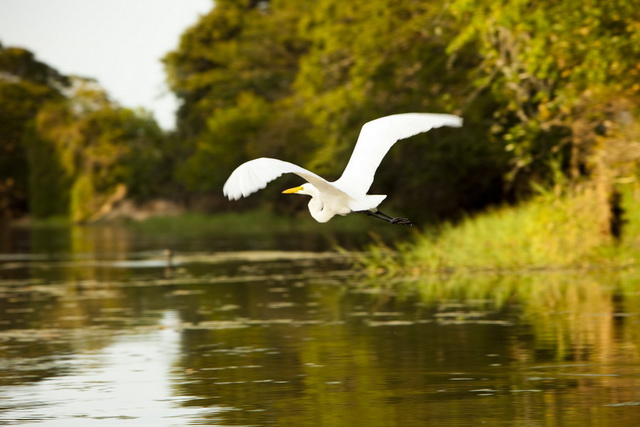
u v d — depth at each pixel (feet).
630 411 27.86
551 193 70.49
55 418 28.40
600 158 63.46
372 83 92.07
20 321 48.39
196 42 187.11
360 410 28.66
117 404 30.01
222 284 64.59
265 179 20.51
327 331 43.11
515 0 60.03
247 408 29.17
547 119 67.51
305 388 31.68
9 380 33.83
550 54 60.95
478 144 93.76
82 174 214.90
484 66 74.18
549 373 33.01
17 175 247.70
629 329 41.09
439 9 82.58
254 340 41.24
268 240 115.03
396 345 38.99
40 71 263.70
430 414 28.04
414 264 69.05
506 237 69.36
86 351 39.40
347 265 76.28
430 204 108.68
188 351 38.93
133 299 57.11
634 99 61.16
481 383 31.83
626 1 57.26
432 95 90.58
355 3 91.71
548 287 55.88
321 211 25.23
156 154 208.03
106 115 210.59
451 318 45.73
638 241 64.54
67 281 69.21
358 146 25.27
